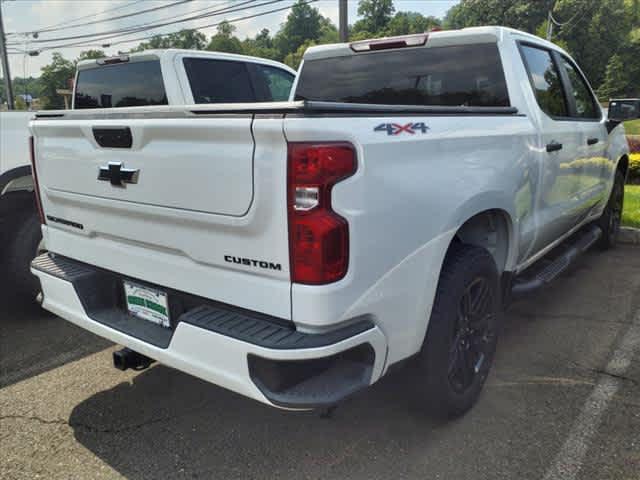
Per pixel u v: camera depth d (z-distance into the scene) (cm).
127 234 260
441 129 249
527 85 354
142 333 253
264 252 207
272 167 198
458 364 282
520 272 380
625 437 276
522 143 320
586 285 504
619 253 609
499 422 291
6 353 392
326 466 261
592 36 6962
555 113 399
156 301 259
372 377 220
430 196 237
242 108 201
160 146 230
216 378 217
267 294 210
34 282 436
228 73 565
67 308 288
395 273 222
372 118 214
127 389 338
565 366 351
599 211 538
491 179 284
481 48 353
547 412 300
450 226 251
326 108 195
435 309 258
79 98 614
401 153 221
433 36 365
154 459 270
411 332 239
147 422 302
